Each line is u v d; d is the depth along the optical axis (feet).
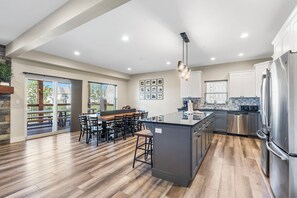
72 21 7.64
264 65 15.51
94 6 6.44
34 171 8.66
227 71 19.58
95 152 11.85
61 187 7.14
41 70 16.25
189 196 6.55
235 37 11.62
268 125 7.66
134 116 17.60
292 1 7.35
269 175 7.73
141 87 26.89
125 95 28.12
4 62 13.57
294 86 5.29
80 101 20.51
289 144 5.34
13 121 14.38
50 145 13.61
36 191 6.82
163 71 24.73
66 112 20.72
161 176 8.02
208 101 20.88
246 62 18.48
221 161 10.16
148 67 22.33
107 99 24.94
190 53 15.65
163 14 8.55
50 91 18.22
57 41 12.46
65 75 18.51
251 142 14.61
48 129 19.22
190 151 7.32
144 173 8.57
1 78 12.94
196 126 8.30
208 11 8.25
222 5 7.73
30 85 16.63
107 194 6.65
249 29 10.30
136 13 8.46
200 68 21.34
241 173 8.54
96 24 9.70
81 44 13.15
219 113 18.17
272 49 14.37
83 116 15.21
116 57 17.07
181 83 21.62
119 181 7.72
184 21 9.30
